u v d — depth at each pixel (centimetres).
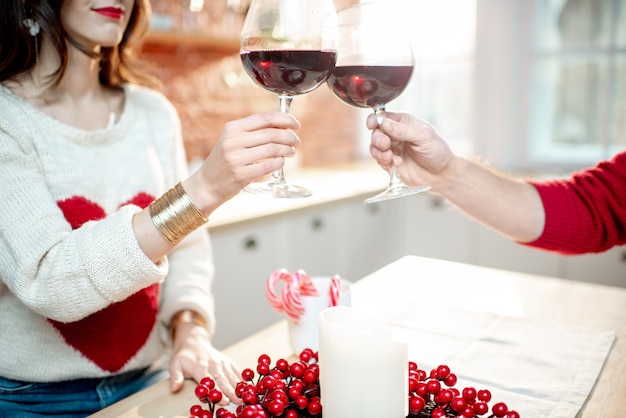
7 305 97
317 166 301
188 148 232
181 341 98
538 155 280
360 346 62
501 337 92
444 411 69
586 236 102
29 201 89
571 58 265
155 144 114
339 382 64
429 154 95
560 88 270
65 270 82
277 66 73
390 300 107
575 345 89
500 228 104
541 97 276
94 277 81
